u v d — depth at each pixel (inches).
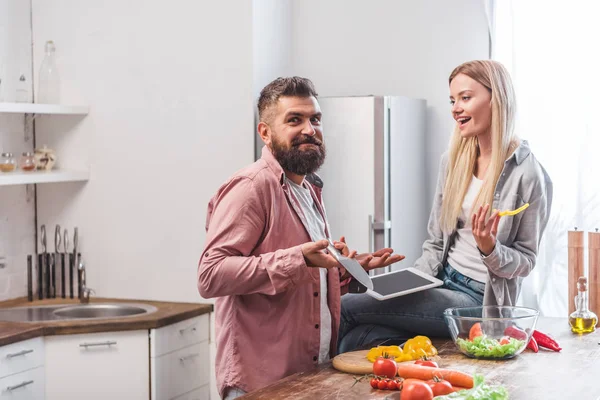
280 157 106.7
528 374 100.7
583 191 155.4
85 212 174.4
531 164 121.5
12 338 137.2
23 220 177.0
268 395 92.9
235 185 105.1
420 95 172.7
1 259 172.4
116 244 171.9
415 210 168.1
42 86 171.3
